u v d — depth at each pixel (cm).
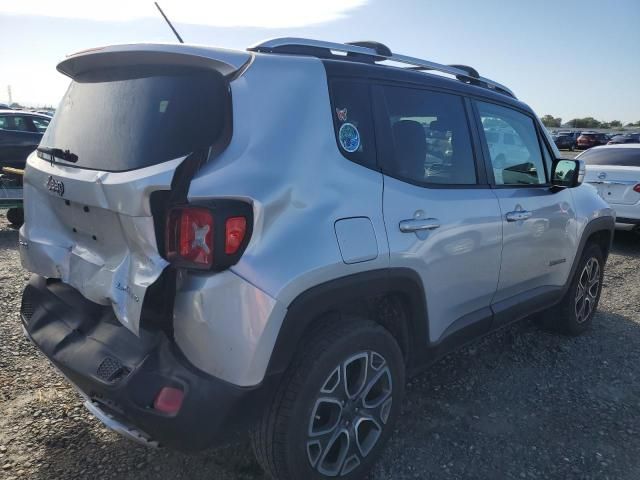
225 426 194
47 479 245
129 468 255
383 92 258
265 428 213
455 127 299
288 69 220
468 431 298
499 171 330
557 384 357
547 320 436
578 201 405
